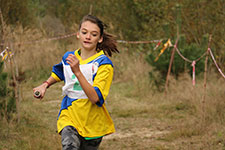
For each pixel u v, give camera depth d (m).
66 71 4.42
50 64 12.80
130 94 12.49
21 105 9.14
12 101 8.11
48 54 13.10
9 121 7.79
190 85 11.41
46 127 8.04
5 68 9.83
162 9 16.39
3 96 7.89
